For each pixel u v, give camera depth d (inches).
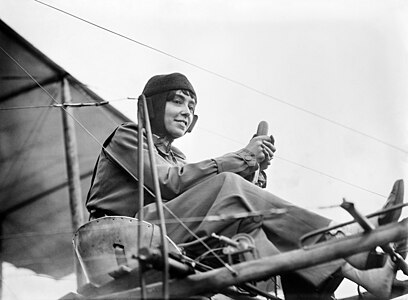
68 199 362.0
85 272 290.2
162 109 320.5
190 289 251.4
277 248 275.3
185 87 323.9
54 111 361.1
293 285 285.9
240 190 282.8
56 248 353.4
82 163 363.6
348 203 251.4
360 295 307.6
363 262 267.7
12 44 360.5
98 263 288.2
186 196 289.6
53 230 356.2
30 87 361.7
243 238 267.4
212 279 252.4
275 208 279.4
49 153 362.6
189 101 324.5
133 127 318.3
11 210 357.7
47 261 351.6
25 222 357.7
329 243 255.3
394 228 257.3
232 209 277.4
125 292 262.1
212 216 276.7
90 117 362.3
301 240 257.0
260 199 282.0
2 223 355.9
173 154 324.2
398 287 298.5
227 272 253.0
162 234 247.3
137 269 268.2
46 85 361.4
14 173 361.4
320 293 284.8
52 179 362.9
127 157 311.0
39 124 361.4
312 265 255.0
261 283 315.3
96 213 311.3
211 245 274.8
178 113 320.8
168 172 301.7
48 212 359.9
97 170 317.7
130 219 291.9
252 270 253.1
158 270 250.1
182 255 259.6
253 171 304.3
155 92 321.7
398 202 271.9
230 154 304.3
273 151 310.5
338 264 283.1
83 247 291.7
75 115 361.7
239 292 285.9
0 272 347.3
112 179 312.7
